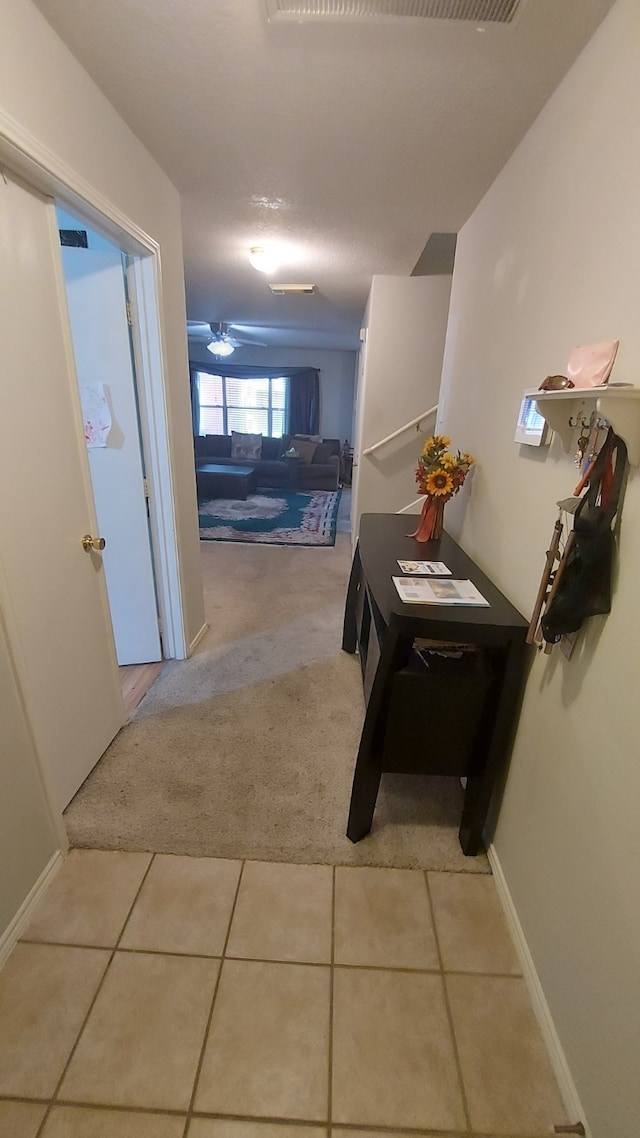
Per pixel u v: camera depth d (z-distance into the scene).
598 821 0.89
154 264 1.83
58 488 1.40
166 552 2.26
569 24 1.06
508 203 1.61
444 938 1.23
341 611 3.11
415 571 1.62
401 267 3.02
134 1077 0.96
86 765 1.65
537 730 1.18
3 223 1.12
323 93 1.37
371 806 1.44
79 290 1.83
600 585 0.88
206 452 8.30
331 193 1.99
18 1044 1.00
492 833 1.43
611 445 0.86
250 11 1.09
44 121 1.15
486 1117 0.93
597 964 0.87
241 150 1.70
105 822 1.50
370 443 3.58
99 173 1.41
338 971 1.15
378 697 1.31
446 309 3.29
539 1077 0.98
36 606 1.32
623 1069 0.78
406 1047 1.02
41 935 1.19
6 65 1.03
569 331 1.13
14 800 1.18
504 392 1.57
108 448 2.04
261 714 2.05
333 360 8.59
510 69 1.22
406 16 1.08
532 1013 1.09
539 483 1.26
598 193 1.01
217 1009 1.06
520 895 1.22
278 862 1.40
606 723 0.88
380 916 1.27
